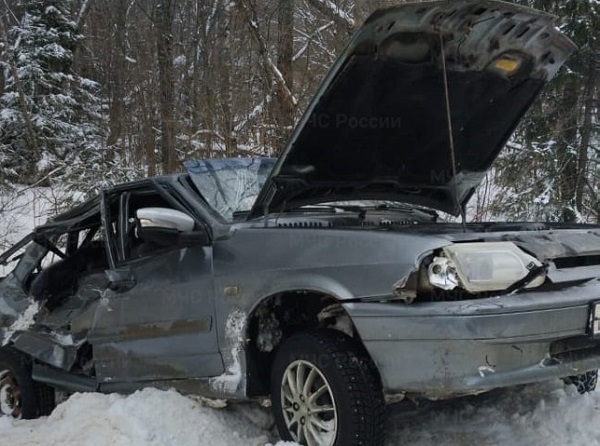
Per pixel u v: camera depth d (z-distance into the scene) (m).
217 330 3.91
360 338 3.35
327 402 3.50
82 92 20.77
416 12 3.41
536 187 10.88
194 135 13.31
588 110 11.33
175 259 4.22
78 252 5.88
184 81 16.62
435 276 3.15
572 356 3.32
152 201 5.00
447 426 4.02
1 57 19.31
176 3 18.17
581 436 3.74
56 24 19.86
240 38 14.01
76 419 4.25
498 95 4.27
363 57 3.61
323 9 12.62
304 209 4.62
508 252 3.30
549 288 3.35
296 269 3.56
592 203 11.45
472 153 4.68
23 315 5.47
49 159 16.56
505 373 3.09
